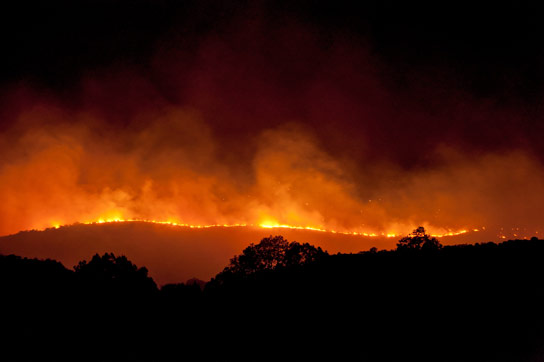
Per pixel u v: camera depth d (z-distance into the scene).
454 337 20.20
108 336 20.45
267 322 22.31
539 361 18.14
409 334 20.61
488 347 19.33
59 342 19.45
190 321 22.50
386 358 18.91
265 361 19.03
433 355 18.95
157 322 22.17
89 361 18.34
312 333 21.17
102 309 22.39
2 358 17.75
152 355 19.36
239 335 21.23
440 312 22.16
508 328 20.61
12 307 21.33
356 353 19.41
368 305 23.19
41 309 21.58
